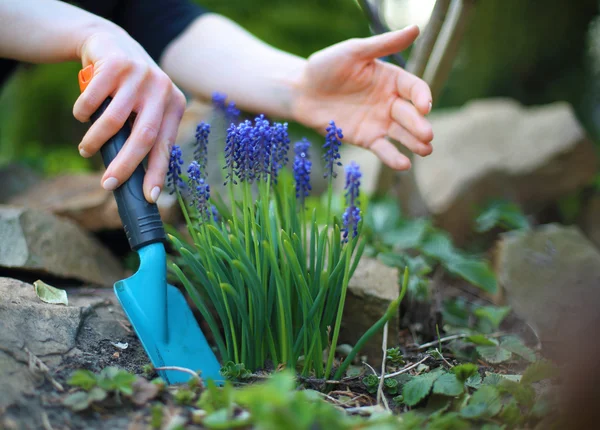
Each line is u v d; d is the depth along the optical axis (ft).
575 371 3.12
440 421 3.33
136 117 4.16
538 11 15.70
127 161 3.98
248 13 16.16
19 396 3.28
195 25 6.33
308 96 5.46
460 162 10.19
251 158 3.93
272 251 3.78
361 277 5.40
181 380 3.89
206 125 4.19
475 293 7.00
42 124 17.63
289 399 2.92
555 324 5.65
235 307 4.14
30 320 4.02
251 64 5.90
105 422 3.26
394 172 7.43
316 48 16.28
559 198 10.55
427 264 6.57
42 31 4.54
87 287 5.52
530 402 3.65
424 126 4.86
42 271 5.29
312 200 8.31
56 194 7.32
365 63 5.00
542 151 10.19
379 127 5.22
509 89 17.15
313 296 4.13
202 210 4.04
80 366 3.86
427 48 6.29
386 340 4.69
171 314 4.21
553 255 6.59
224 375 3.95
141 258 4.08
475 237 9.73
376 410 3.62
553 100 16.85
